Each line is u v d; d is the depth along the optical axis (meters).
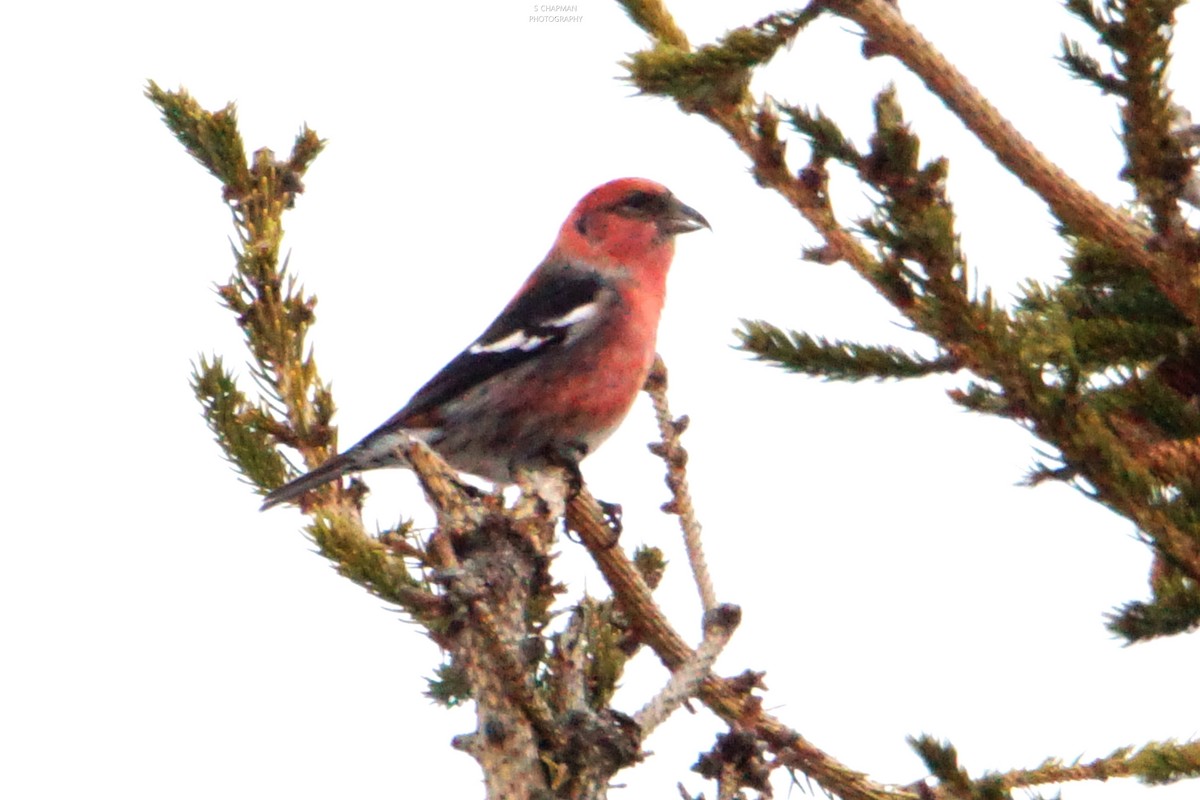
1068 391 5.88
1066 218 6.94
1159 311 7.77
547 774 5.67
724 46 6.88
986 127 6.95
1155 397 6.94
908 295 6.08
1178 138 6.71
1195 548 5.81
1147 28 6.21
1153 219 6.75
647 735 6.19
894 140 5.89
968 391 6.23
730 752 6.37
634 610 8.53
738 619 6.49
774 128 8.15
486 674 5.66
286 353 9.45
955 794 5.88
